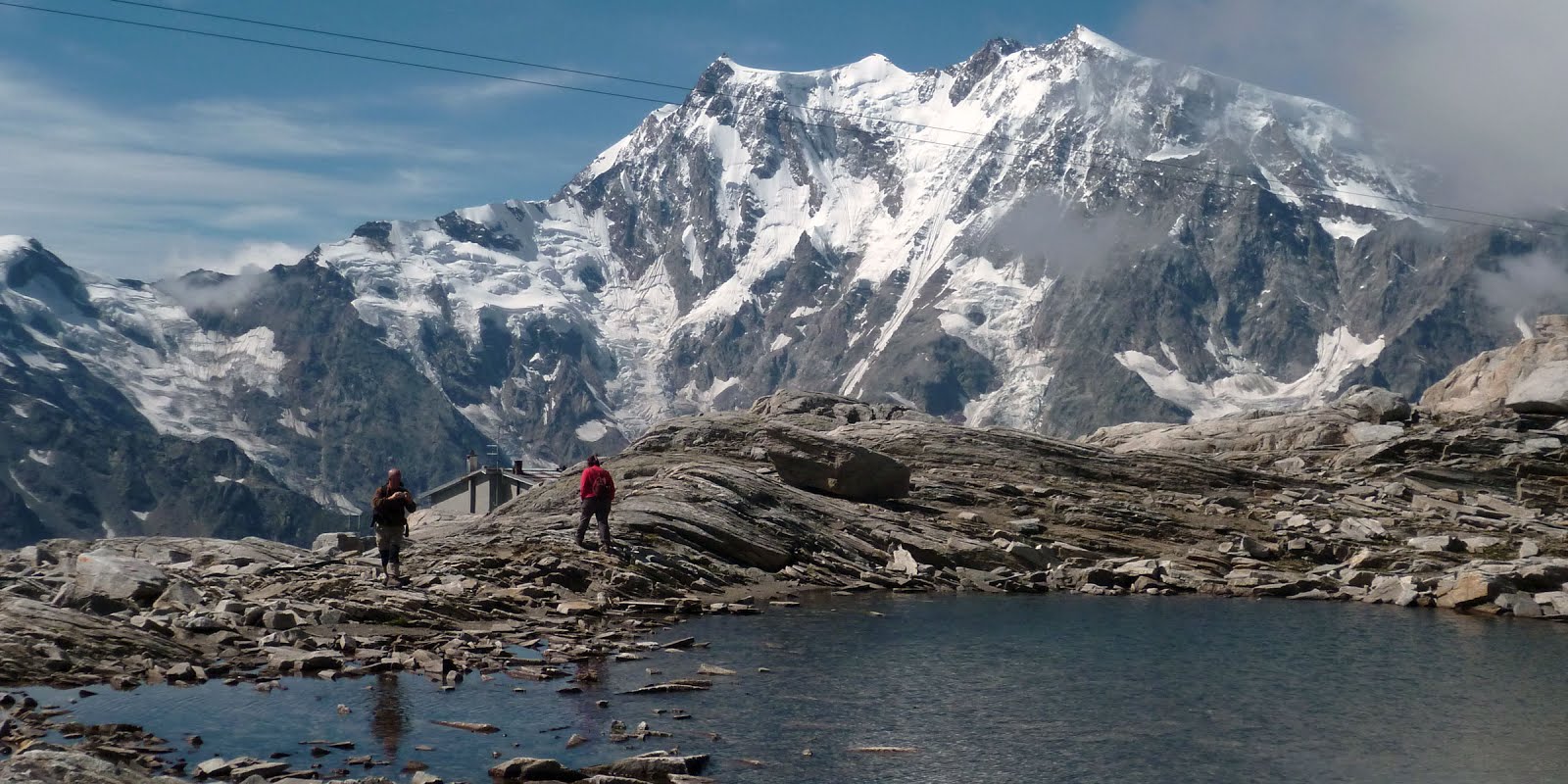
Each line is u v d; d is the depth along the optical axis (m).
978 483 62.88
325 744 22.73
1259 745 24.84
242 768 20.77
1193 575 49.72
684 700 27.45
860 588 46.72
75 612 29.66
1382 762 23.72
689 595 42.75
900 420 75.56
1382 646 35.78
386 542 37.88
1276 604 45.12
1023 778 22.48
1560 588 44.69
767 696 28.06
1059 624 39.09
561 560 42.31
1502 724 26.61
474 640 32.62
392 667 28.94
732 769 22.41
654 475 59.94
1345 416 77.56
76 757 18.25
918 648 34.47
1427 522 58.03
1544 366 76.50
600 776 21.03
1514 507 61.47
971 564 51.38
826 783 21.84
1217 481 66.50
